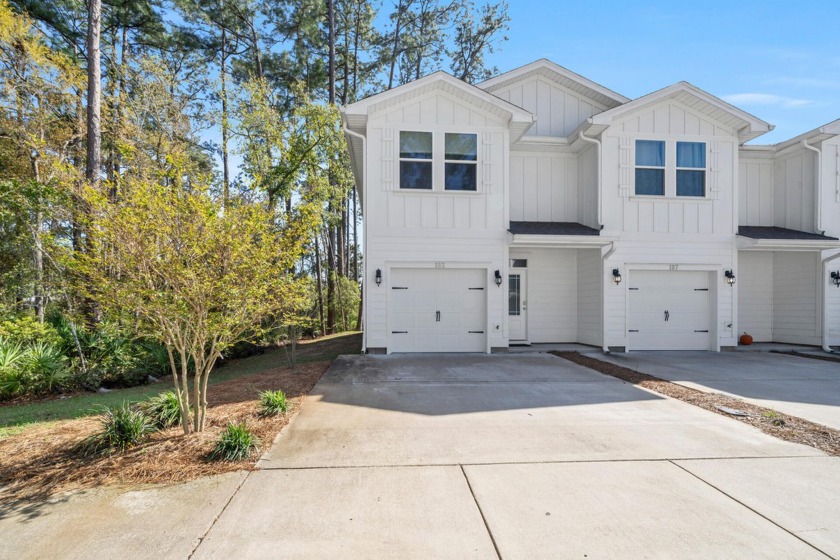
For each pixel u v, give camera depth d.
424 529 2.89
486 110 10.77
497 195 10.81
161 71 14.43
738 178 11.98
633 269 11.26
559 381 7.43
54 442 4.55
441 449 4.27
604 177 11.16
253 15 20.83
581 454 4.15
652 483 3.54
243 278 4.53
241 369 11.33
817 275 11.59
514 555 2.61
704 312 11.51
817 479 3.62
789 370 8.57
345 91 21.23
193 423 4.79
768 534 2.83
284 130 15.37
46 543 2.76
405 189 10.55
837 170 11.62
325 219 16.97
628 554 2.62
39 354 8.93
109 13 17.11
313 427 4.94
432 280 10.79
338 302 21.05
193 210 4.32
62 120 13.16
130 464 3.89
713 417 5.34
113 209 4.24
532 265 12.27
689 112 11.33
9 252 10.52
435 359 9.79
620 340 11.10
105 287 4.07
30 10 14.46
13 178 10.71
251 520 3.00
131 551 2.66
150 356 10.49
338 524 2.95
